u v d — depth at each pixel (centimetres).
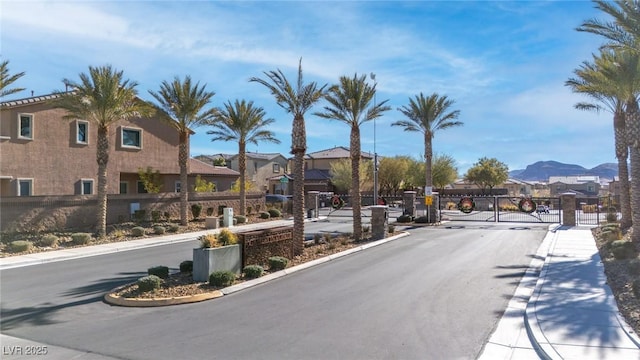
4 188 2633
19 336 768
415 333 750
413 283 1137
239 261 1251
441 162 6178
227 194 3531
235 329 786
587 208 3728
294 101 1692
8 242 2034
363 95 2164
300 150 1681
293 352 670
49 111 2819
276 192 6244
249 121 3297
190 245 2102
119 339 744
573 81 2152
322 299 991
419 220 2944
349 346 692
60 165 2867
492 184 7231
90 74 2248
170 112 2791
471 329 769
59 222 2414
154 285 1045
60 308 954
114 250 1909
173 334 765
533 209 3077
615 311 845
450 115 3019
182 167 2817
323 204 4981
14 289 1158
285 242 1495
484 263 1417
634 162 1730
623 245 1355
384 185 6209
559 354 637
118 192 3192
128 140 3294
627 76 1678
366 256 1609
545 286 1064
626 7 1420
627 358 620
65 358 662
